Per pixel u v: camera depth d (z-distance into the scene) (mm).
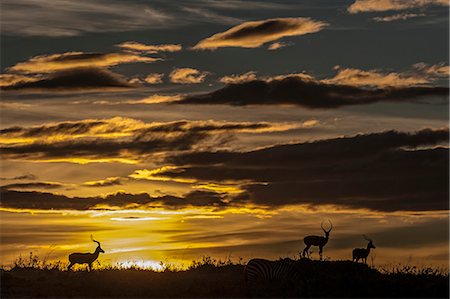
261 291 92125
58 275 104000
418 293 91062
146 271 106438
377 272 101125
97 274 103750
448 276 99250
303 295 90062
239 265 110375
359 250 109250
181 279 100250
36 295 91125
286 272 92188
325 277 96312
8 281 97500
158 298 89812
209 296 90812
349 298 88938
